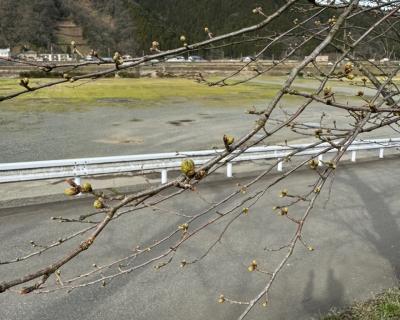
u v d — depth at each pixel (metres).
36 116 21.45
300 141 15.45
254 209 8.48
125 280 5.72
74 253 1.31
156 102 27.97
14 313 4.96
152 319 4.91
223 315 5.01
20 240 6.82
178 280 5.77
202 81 3.01
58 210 8.16
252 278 5.88
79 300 5.24
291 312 5.12
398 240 7.32
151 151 13.91
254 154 11.51
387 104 2.67
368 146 13.16
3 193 9.19
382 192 9.95
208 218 7.93
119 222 7.62
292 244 2.18
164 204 8.59
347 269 6.24
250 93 35.34
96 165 10.59
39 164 9.09
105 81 45.28
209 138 16.22
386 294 5.52
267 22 1.84
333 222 8.02
